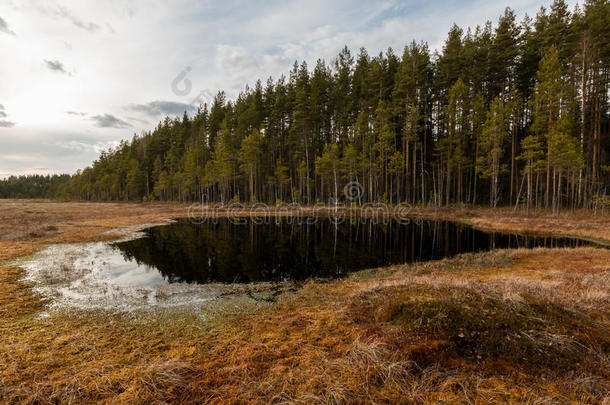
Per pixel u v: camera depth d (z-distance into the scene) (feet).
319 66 165.37
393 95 128.16
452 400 10.37
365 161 128.88
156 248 49.19
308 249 50.14
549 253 40.57
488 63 112.88
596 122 95.86
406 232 69.31
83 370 12.78
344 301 22.07
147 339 16.43
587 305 18.08
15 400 10.76
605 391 10.55
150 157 244.83
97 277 30.96
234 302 23.43
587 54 88.22
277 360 13.65
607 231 56.24
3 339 16.26
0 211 116.06
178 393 11.16
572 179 91.86
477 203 129.18
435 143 137.18
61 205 177.47
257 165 161.68
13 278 29.71
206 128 221.25
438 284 20.06
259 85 189.06
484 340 13.58
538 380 11.33
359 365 12.50
